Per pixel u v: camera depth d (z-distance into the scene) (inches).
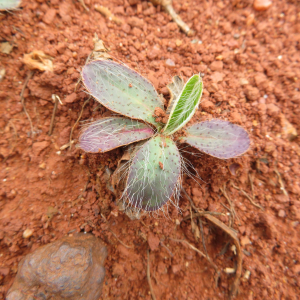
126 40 3.8
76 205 3.5
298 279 3.4
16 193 3.3
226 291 3.5
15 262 3.2
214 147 3.2
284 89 4.1
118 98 3.0
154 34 4.0
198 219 3.6
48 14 3.5
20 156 3.4
